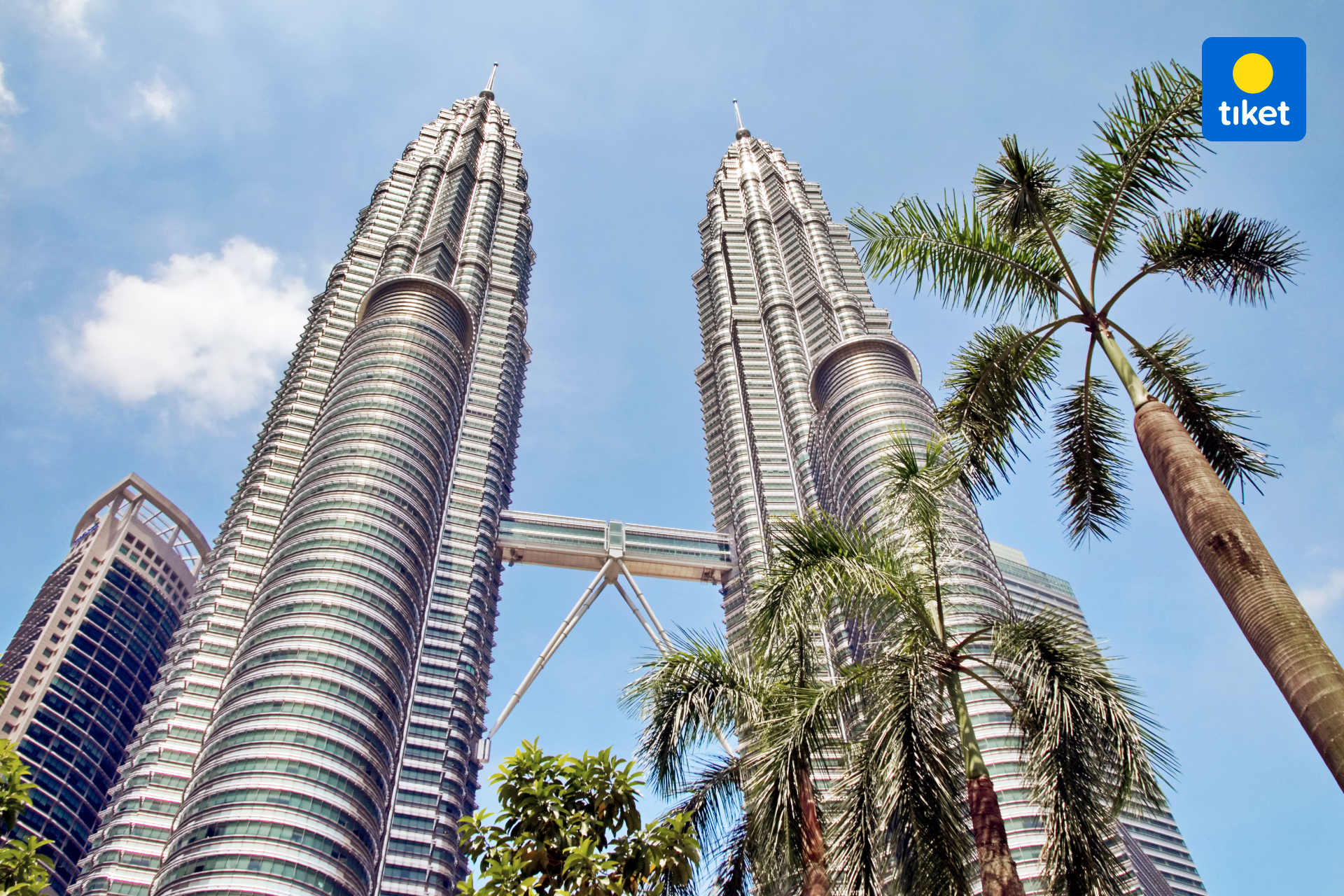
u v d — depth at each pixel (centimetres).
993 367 2370
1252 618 1588
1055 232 2391
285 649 14112
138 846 13500
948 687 2170
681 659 2372
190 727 15125
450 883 14775
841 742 2139
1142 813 1958
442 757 15812
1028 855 10169
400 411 18412
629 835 2317
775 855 2077
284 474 19325
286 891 11575
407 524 16850
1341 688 1454
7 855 2519
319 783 12750
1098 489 2422
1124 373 2067
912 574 2244
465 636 17862
